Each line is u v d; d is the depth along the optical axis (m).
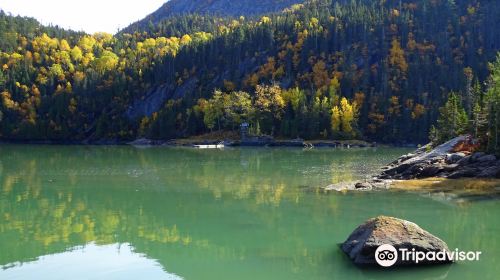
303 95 166.25
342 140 152.75
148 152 117.56
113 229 29.34
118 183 51.88
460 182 47.50
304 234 27.64
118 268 21.62
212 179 55.53
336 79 180.88
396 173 56.00
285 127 159.38
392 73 183.50
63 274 20.80
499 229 28.55
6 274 20.83
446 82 173.00
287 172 63.75
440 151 60.06
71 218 32.72
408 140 153.25
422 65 181.25
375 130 160.25
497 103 56.53
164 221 31.59
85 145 173.88
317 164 76.94
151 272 21.09
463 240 25.80
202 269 21.38
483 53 191.88
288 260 22.53
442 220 31.23
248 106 169.00
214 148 139.50
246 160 86.56
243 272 20.98
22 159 90.62
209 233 28.12
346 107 156.75
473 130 66.38
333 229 28.89
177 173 62.75
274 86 175.38
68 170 66.75
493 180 47.94
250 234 27.81
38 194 43.69
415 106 162.38
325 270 20.91
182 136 179.50
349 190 44.84
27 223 31.12
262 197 41.25
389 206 36.28
